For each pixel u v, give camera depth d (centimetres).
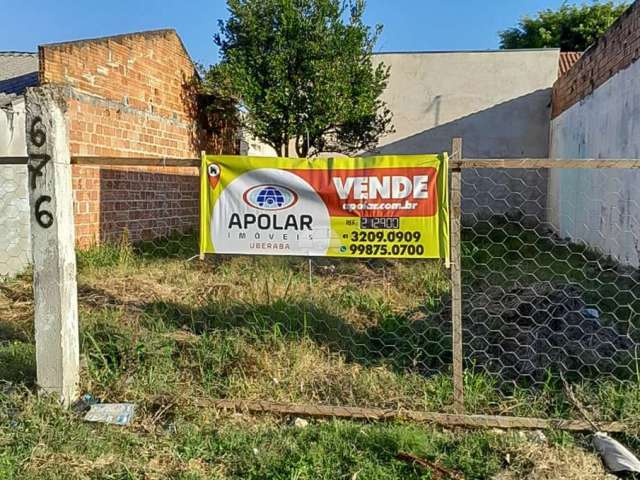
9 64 1211
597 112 1019
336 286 648
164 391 384
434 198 364
